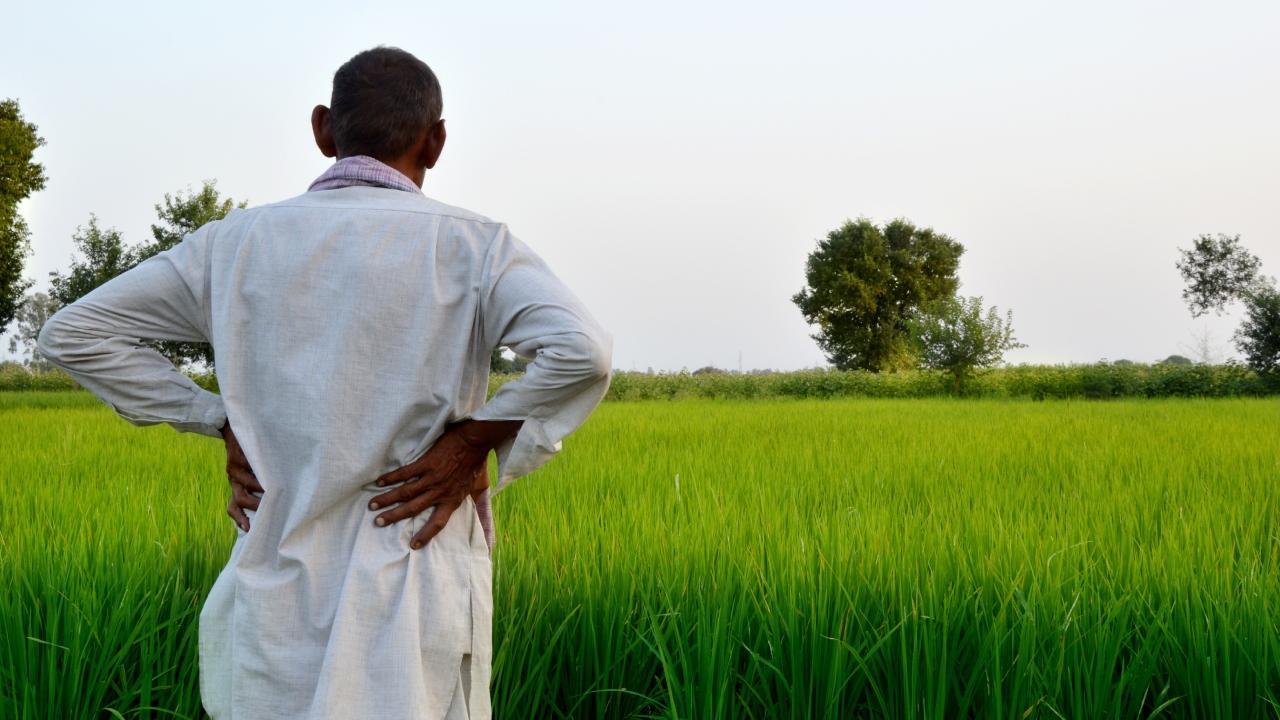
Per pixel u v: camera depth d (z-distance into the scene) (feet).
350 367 5.69
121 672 9.17
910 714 8.34
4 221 84.28
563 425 5.88
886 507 15.65
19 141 84.99
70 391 118.11
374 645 5.55
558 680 9.65
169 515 14.34
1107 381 91.61
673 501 16.49
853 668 8.96
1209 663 8.53
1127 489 18.69
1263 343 93.09
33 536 12.39
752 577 10.31
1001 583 9.89
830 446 30.32
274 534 5.77
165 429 37.42
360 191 5.99
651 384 104.42
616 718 9.37
